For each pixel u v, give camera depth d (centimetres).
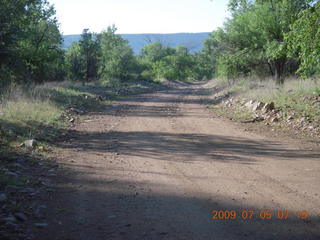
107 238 334
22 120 988
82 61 3597
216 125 1172
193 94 3027
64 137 897
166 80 6353
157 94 2927
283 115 1186
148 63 7900
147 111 1611
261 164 636
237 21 2134
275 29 1809
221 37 2253
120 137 936
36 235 336
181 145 832
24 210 395
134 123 1217
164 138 927
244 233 346
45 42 2658
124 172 581
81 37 3634
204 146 819
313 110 1161
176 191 481
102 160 667
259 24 1881
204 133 1012
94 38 3703
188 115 1478
